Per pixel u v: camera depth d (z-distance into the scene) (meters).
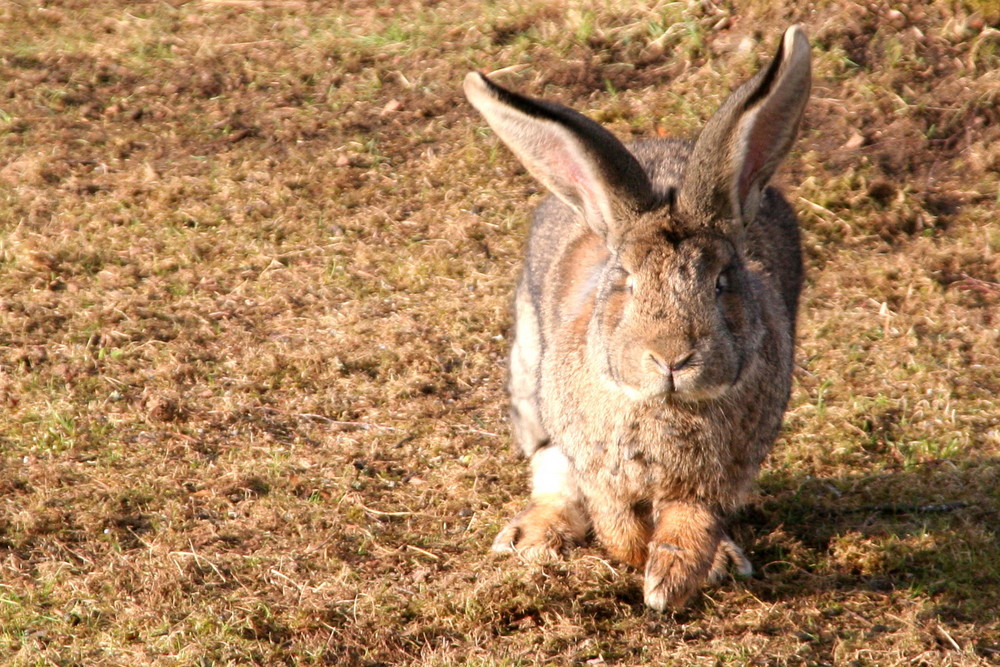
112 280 12.85
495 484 9.74
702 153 7.42
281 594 8.06
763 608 7.91
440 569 8.47
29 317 11.95
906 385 11.10
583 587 8.13
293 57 18.16
